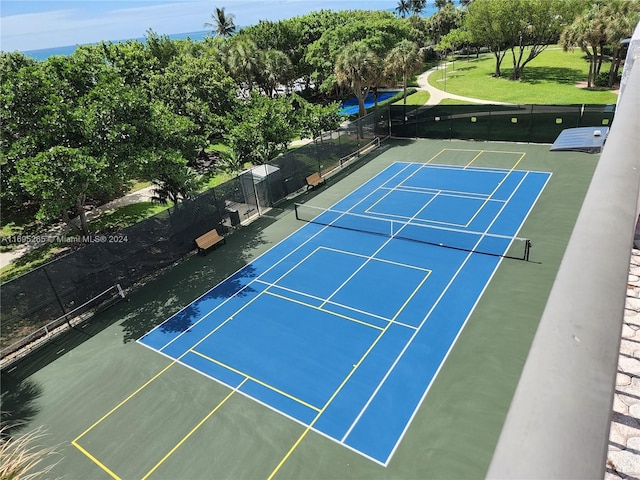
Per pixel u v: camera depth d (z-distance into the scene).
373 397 13.10
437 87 60.94
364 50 40.22
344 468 11.21
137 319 18.08
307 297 17.98
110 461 12.16
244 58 49.88
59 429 13.34
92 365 15.81
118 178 20.12
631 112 4.30
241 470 11.49
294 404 13.23
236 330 16.64
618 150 3.32
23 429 13.44
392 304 16.89
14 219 26.42
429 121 35.56
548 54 77.19
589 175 25.52
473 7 60.19
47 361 16.30
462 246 20.09
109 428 13.18
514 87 54.75
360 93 41.91
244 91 54.53
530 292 16.55
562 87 51.72
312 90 64.62
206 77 36.09
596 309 1.70
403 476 10.84
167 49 46.44
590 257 2.02
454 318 15.77
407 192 26.67
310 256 21.00
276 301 17.98
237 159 27.84
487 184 26.27
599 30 46.44
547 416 1.31
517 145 32.09
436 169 29.62
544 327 1.72
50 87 19.81
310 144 29.39
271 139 28.28
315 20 63.56
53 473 11.99
